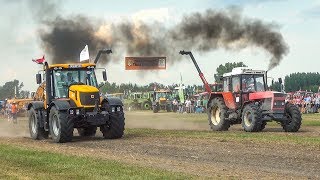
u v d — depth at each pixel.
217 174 8.31
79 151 12.05
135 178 7.76
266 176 8.11
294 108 18.16
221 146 12.71
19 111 42.91
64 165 9.25
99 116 15.62
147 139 15.27
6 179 7.91
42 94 17.30
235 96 19.42
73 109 15.38
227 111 19.53
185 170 8.80
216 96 20.34
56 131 15.48
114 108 15.88
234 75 19.55
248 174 8.32
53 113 15.60
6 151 11.74
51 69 16.31
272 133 17.06
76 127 15.97
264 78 19.58
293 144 12.73
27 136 18.72
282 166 9.25
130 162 9.88
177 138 15.23
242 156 10.74
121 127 15.91
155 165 9.46
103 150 12.27
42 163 9.57
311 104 36.88
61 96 16.22
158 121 27.92
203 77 23.12
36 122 16.70
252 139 14.23
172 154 11.28
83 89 15.66
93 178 7.81
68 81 16.44
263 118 18.38
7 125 28.44
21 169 8.92
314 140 13.67
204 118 31.44
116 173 8.27
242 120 18.67
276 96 18.16
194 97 50.50
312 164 9.44
